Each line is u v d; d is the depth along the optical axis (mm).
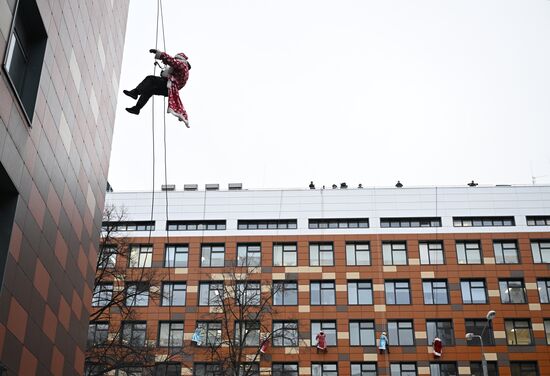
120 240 45188
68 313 26078
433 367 55781
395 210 62812
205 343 54531
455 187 63719
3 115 18297
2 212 19594
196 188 72312
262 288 59344
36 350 22125
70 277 26281
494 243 60781
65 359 25781
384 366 55750
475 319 57469
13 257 19625
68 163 25625
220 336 54250
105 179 32562
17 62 20875
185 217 63438
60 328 24984
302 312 58094
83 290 28453
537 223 62281
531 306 57656
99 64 30516
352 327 57656
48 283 23328
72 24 25422
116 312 55312
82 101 27516
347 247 61312
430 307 57938
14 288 19812
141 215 63562
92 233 29922
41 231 22328
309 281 59562
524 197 63031
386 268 59844
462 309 57750
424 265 59812
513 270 59312
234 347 46844
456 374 55500
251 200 64125
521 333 56938
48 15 22141
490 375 55438
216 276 60125
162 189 72688
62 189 24875
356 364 56125
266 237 61938
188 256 61312
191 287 59688
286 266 60406
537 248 60500
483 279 59188
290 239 61719
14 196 19844
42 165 22219
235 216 63344
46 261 23016
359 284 59562
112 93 33719
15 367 20125
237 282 51219
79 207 27516
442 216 62375
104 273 40500
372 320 57750
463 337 56656
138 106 16484
